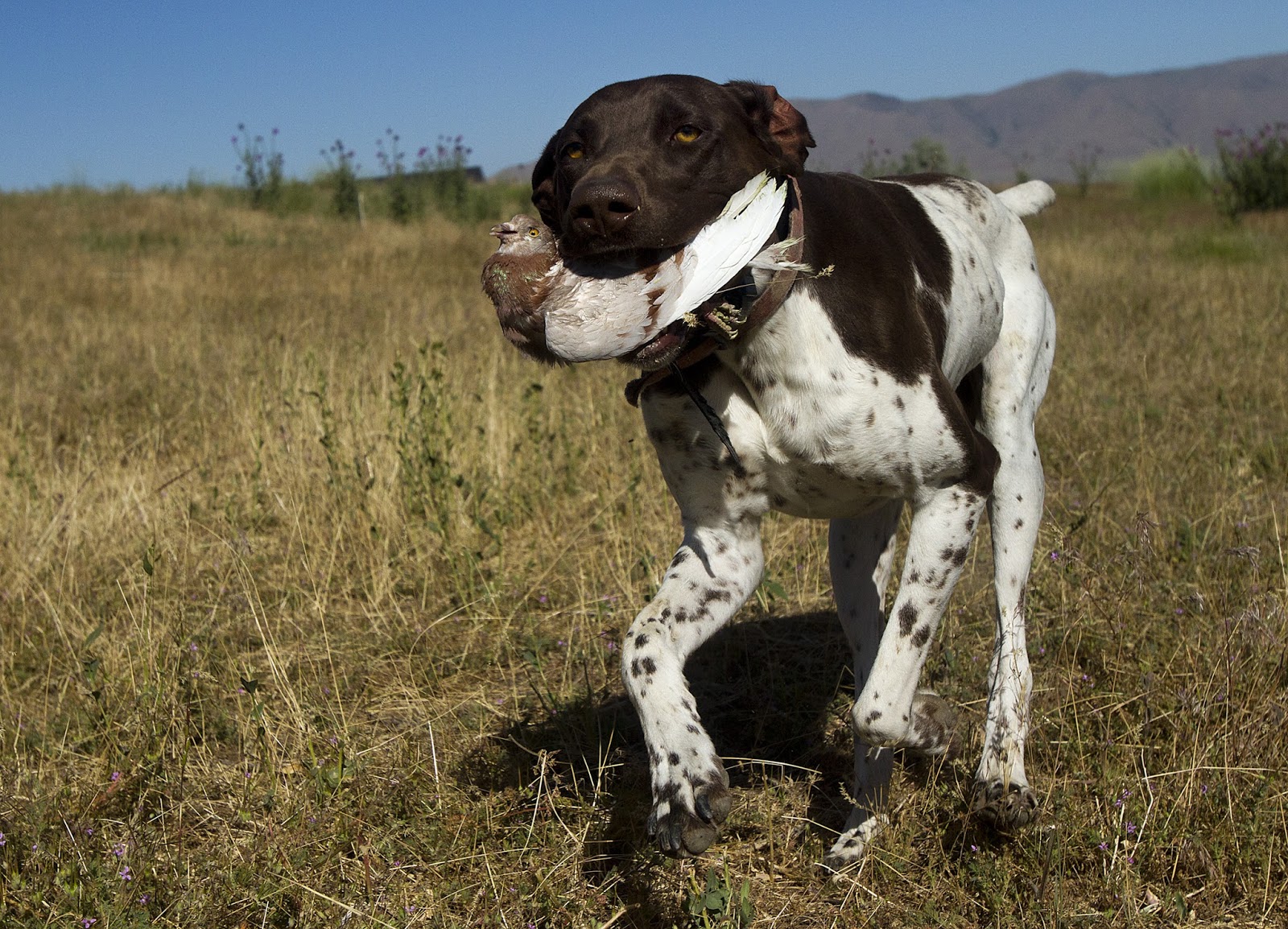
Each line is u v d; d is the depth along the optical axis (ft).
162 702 11.29
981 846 9.16
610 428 19.51
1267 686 10.46
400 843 9.31
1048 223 61.11
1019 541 10.91
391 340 25.96
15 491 16.99
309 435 18.98
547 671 12.71
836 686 11.96
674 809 7.42
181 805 10.00
